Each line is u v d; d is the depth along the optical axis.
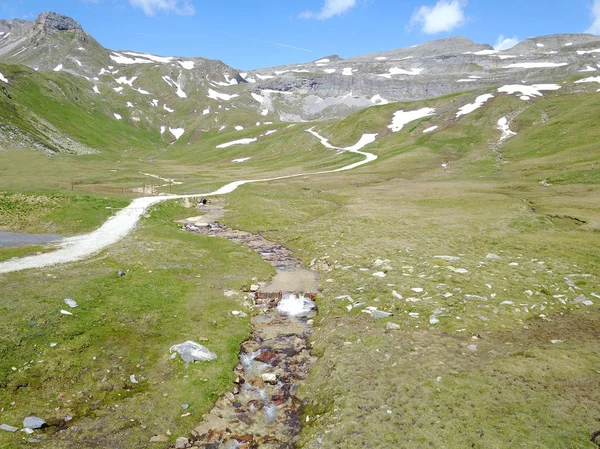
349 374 17.31
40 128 164.25
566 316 22.42
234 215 58.47
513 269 29.86
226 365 19.12
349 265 33.09
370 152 133.25
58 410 15.33
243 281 30.92
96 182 93.00
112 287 26.55
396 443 13.24
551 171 75.75
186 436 14.74
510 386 15.70
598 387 15.36
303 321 24.75
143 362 18.83
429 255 34.50
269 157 169.62
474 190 68.94
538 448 12.50
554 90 156.75
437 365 17.53
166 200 63.47
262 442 14.46
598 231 39.81
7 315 20.53
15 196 51.75
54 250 34.62
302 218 55.78
